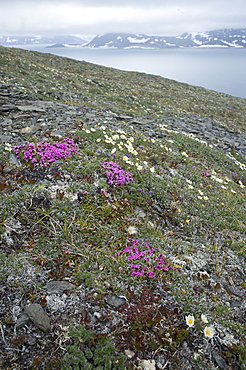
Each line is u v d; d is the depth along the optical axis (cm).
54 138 128
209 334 55
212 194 121
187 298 64
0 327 52
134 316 58
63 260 69
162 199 102
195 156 169
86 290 62
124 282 66
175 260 76
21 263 65
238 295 69
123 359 50
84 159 111
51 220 79
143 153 140
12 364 48
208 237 91
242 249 85
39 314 55
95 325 56
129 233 82
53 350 50
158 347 54
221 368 52
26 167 100
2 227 73
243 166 182
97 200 91
